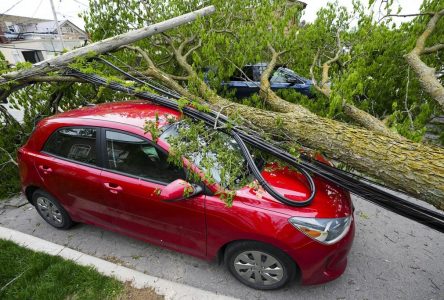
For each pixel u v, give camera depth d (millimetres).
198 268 2666
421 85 3432
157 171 2408
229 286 2467
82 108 3107
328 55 4512
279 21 4059
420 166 2113
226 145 2572
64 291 2416
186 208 2283
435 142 4414
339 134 2580
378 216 3389
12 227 3377
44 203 3201
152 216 2475
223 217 2178
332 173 2414
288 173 2492
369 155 2354
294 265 2182
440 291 2416
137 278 2484
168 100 2768
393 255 2803
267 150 2434
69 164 2732
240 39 4148
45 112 4508
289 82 6000
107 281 2477
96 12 4828
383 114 4238
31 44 15055
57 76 3451
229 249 2320
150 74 3918
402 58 4055
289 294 2381
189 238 2432
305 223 2035
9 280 2580
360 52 3701
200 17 4039
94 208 2787
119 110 2822
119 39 3633
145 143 2430
